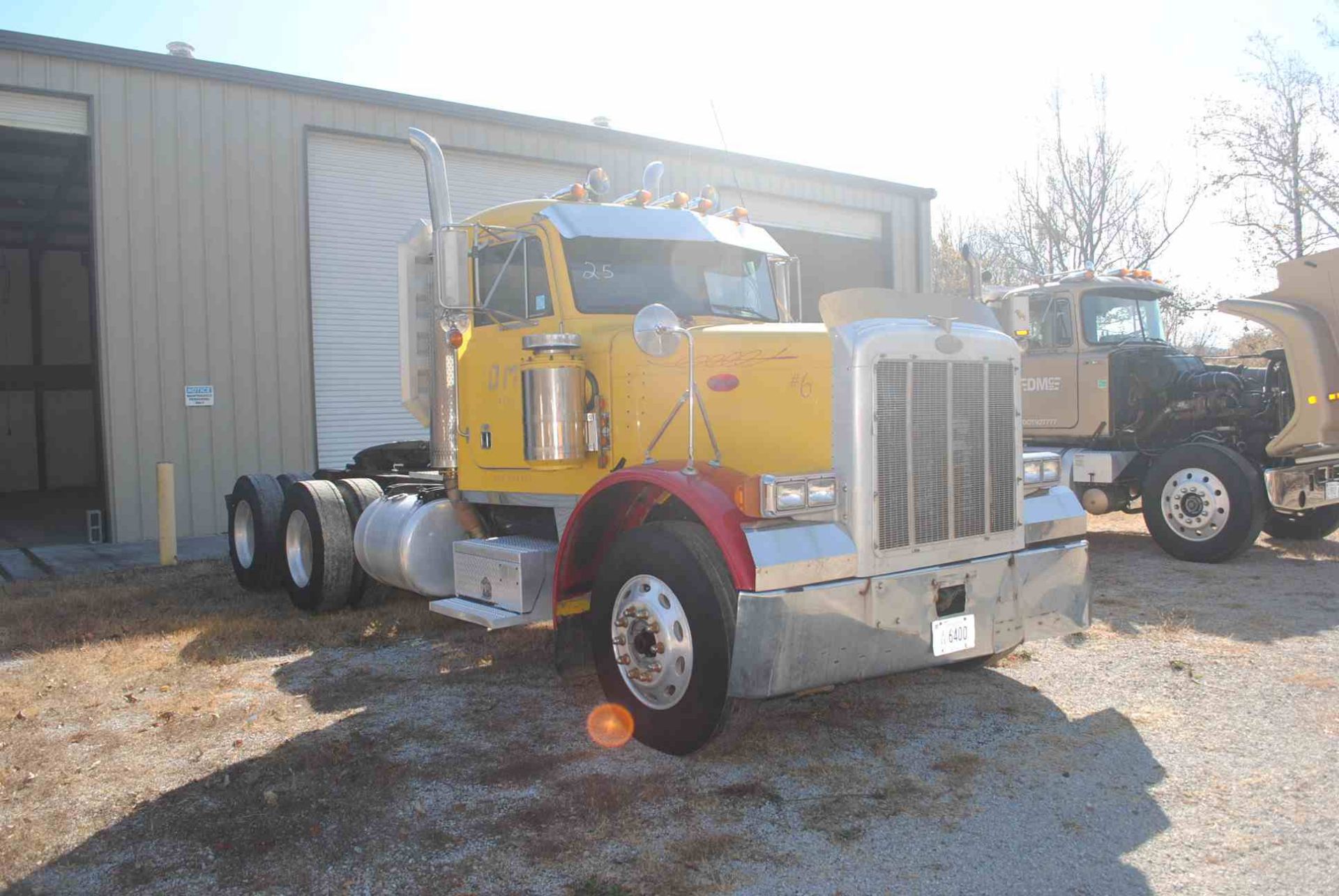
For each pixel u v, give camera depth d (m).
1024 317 6.83
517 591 4.93
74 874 3.19
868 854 3.19
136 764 4.14
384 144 12.84
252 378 11.73
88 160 10.90
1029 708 4.61
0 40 10.18
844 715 4.55
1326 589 7.06
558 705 4.80
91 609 7.23
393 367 12.96
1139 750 4.05
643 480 4.13
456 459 5.84
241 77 11.54
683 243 5.39
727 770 3.92
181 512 11.28
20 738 4.48
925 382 4.05
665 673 3.96
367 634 6.28
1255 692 4.74
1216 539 7.98
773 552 3.70
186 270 11.30
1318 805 3.48
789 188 16.86
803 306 20.03
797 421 4.11
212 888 3.07
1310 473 8.01
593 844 3.30
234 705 4.91
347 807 3.64
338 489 7.03
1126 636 5.82
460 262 5.17
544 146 13.98
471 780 3.87
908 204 18.64
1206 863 3.08
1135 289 9.53
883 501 3.93
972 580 4.14
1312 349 7.70
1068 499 4.69
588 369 4.92
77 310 22.88
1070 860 3.12
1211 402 8.61
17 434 22.20
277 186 11.88
